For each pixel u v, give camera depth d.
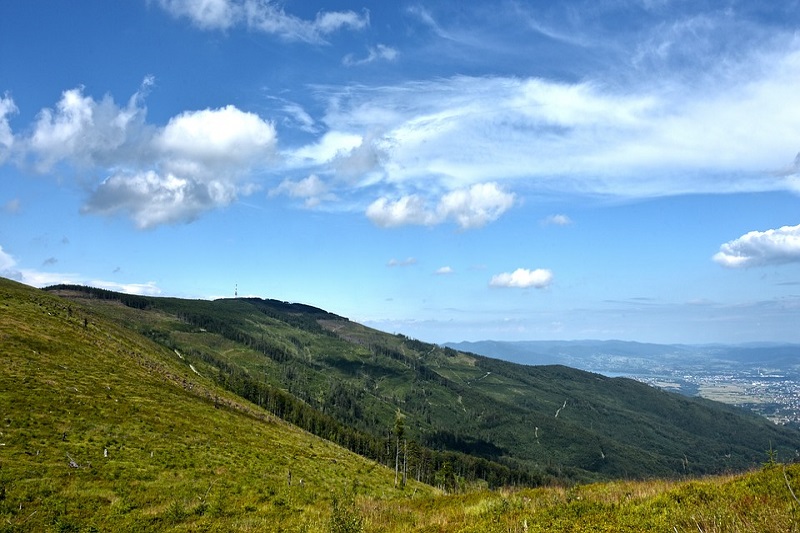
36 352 59.22
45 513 23.52
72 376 55.16
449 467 125.56
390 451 135.25
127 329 153.25
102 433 40.25
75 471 30.45
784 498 13.40
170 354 154.38
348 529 16.97
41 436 35.38
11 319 69.44
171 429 48.53
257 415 91.38
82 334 80.69
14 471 27.88
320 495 35.12
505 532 13.47
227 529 20.98
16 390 43.69
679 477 23.05
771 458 19.48
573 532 12.57
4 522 21.77
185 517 24.55
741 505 13.26
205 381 113.94
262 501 29.34
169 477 33.41
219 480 35.00
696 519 12.30
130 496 27.91
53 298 124.69
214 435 52.72
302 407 179.75
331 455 71.00
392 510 22.08
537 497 20.19
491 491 26.00
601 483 23.66
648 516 13.59
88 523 23.05
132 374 69.81
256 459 46.97
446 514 19.22
